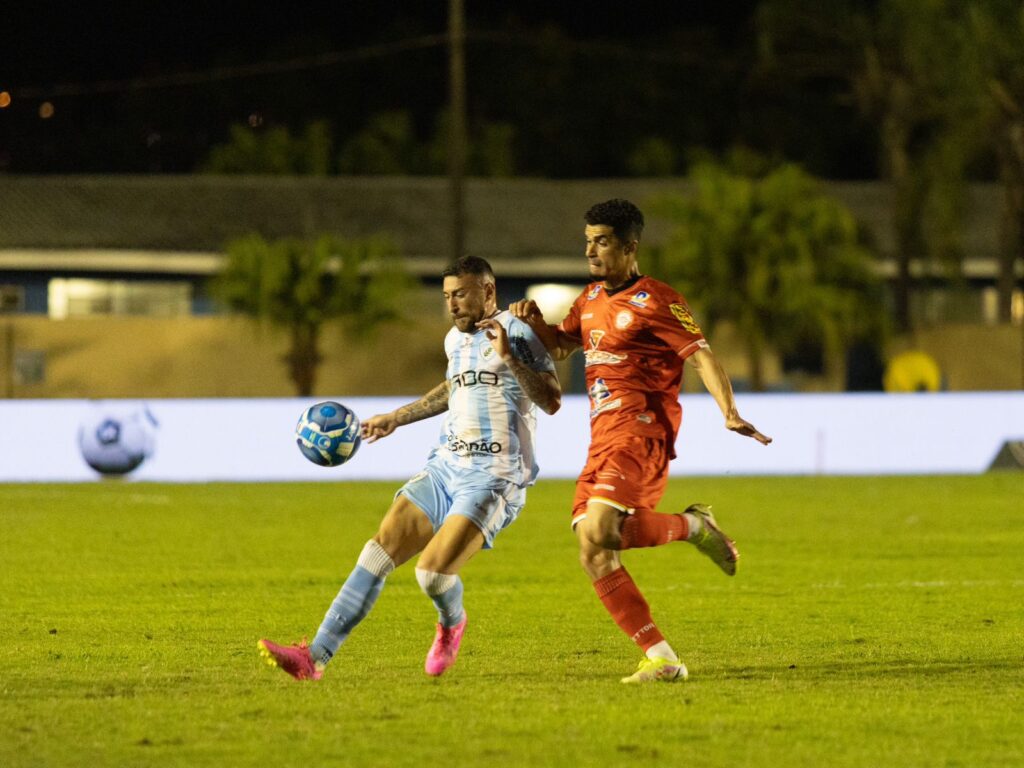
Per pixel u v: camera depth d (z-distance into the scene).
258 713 23.86
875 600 39.22
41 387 131.62
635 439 26.41
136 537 55.19
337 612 26.39
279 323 131.50
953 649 30.95
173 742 21.81
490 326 26.27
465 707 24.38
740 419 25.61
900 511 65.06
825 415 86.88
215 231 152.00
